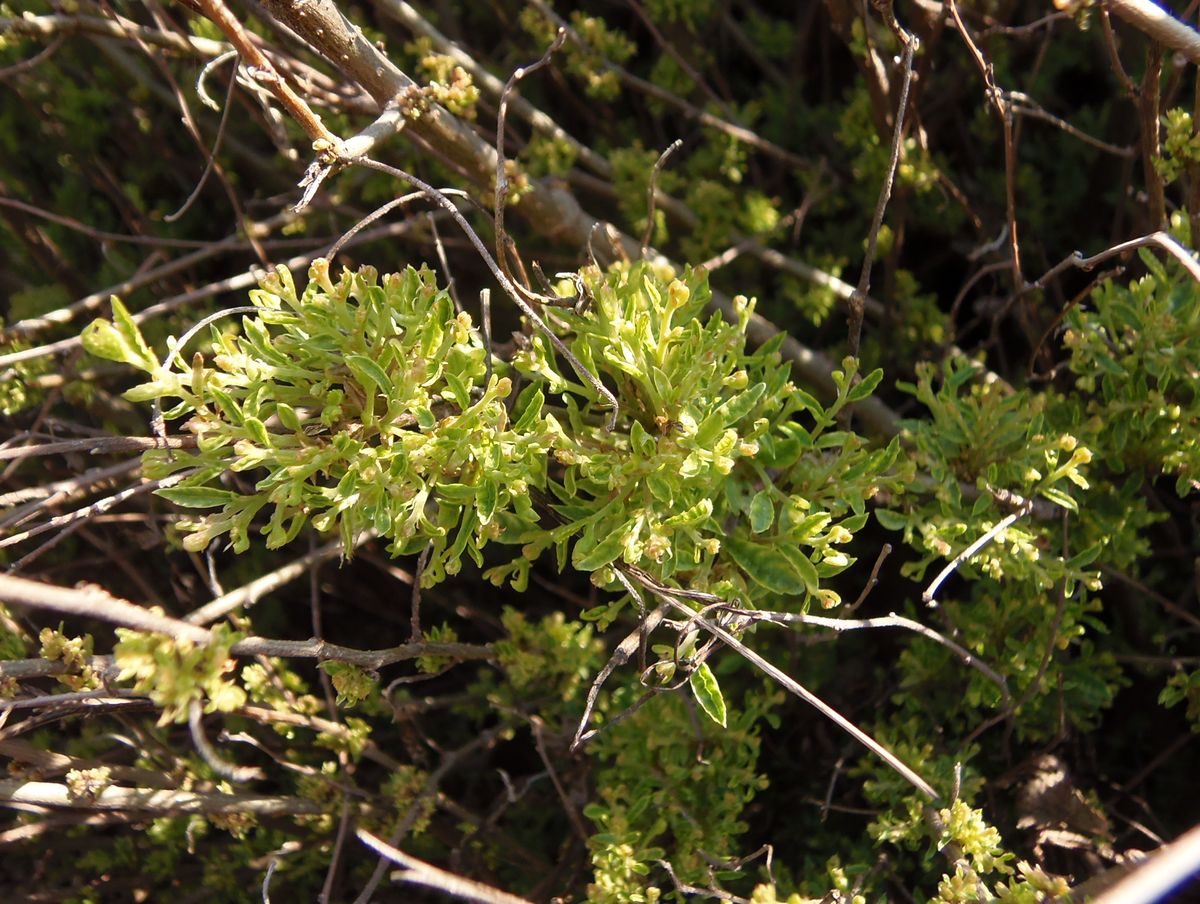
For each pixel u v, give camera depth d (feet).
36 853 3.26
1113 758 3.24
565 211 3.06
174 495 2.61
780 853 3.17
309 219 3.43
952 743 3.04
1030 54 3.47
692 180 3.35
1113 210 3.35
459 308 2.84
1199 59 2.71
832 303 3.27
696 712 2.93
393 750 3.35
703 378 2.68
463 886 2.55
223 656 2.51
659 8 3.27
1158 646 3.16
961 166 3.49
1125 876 2.60
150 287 3.42
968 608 3.00
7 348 3.15
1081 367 2.88
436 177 3.30
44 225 3.49
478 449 2.62
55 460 3.35
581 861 3.06
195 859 3.26
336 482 2.94
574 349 2.72
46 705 2.70
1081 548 2.94
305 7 2.71
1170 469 2.89
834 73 3.93
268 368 2.61
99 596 2.47
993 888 2.92
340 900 3.15
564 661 2.98
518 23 3.64
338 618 3.51
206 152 3.06
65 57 3.42
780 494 2.72
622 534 2.64
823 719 3.18
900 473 2.77
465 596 3.43
